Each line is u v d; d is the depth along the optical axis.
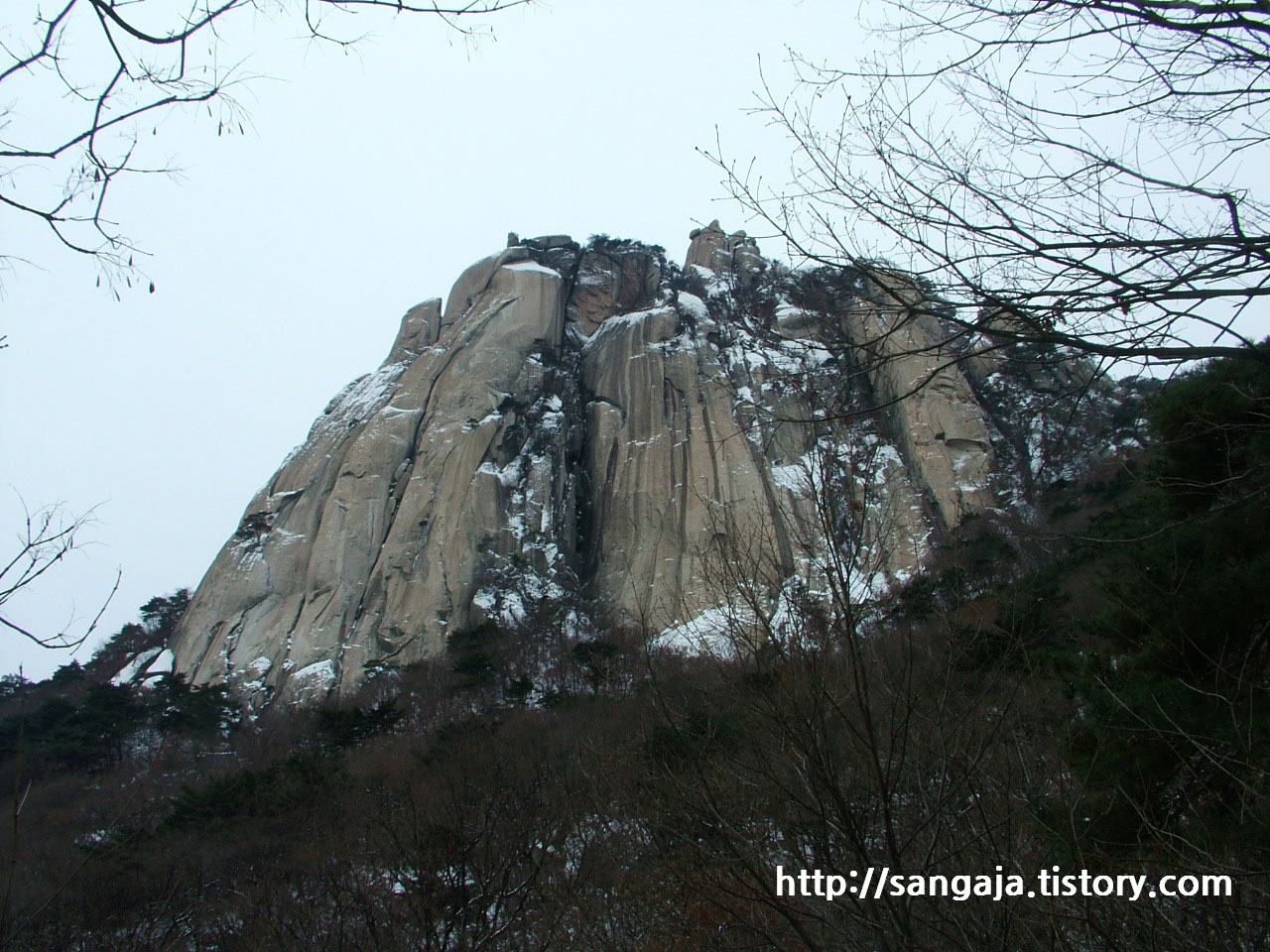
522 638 50.47
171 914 16.31
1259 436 7.95
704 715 7.96
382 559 57.72
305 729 44.50
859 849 5.95
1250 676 8.02
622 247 82.75
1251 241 4.53
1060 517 21.81
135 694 46.84
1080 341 4.80
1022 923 5.87
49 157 4.33
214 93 4.49
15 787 7.38
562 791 14.64
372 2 4.32
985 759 6.97
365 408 68.00
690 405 64.38
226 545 61.56
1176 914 6.23
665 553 56.28
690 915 9.00
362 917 13.73
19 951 12.60
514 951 11.61
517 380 67.12
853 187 5.29
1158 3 4.58
